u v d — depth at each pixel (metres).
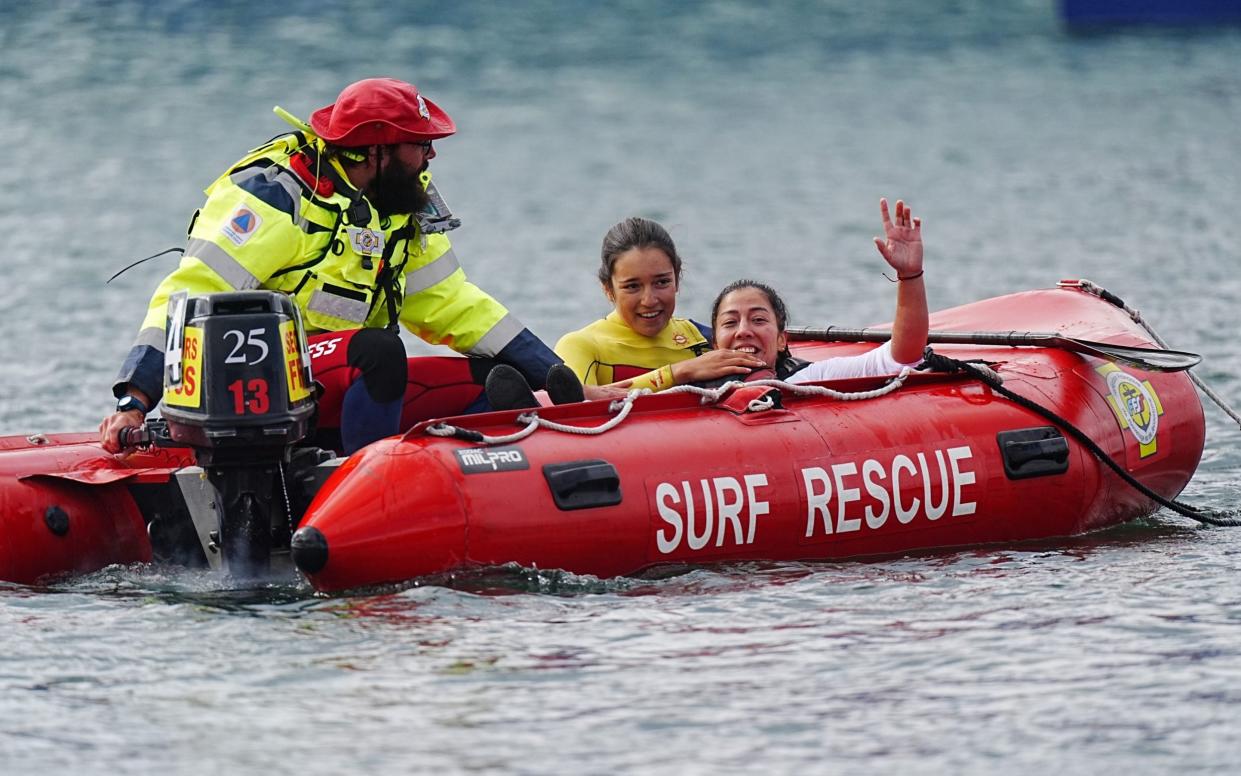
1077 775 13.41
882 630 16.88
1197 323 40.03
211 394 17.36
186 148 83.94
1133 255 53.00
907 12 142.75
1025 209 65.19
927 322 21.64
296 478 18.83
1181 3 133.25
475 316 22.05
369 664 15.79
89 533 19.48
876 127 93.75
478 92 108.88
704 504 18.83
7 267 52.66
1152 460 23.09
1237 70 113.00
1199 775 13.38
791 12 142.62
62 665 15.86
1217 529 22.44
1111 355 22.67
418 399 21.52
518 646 16.27
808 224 63.12
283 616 17.11
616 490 18.42
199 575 19.41
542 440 18.59
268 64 113.56
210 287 19.34
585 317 43.22
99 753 13.85
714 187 74.06
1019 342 23.58
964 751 13.86
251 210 19.64
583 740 14.08
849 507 19.66
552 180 76.62
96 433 21.66
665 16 140.12
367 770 13.48
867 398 20.80
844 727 14.37
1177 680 15.39
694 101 105.81
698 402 19.95
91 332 41.16
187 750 13.91
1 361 37.34
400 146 20.48
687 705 14.84
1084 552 20.55
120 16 126.31
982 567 19.50
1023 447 21.02
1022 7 143.88
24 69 108.19
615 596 17.88
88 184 73.00
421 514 17.53
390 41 125.31
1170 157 79.38
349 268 20.22
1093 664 15.83
